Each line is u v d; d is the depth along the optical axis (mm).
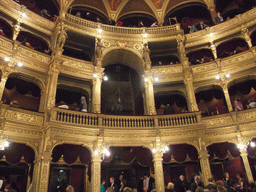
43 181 11812
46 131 13109
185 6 23188
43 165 12117
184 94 18922
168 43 20031
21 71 14914
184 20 23453
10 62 14367
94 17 22578
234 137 15188
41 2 20078
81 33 18156
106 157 14383
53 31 17891
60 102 18672
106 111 19453
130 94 20547
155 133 14766
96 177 13180
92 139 14008
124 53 19406
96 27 18781
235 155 14984
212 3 21688
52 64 15773
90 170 13906
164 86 19172
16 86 15625
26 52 15375
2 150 12242
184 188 10305
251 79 17234
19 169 15484
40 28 17328
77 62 17031
